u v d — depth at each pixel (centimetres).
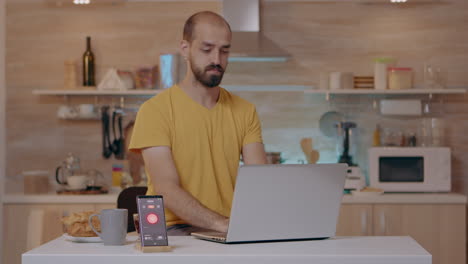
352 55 457
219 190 231
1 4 450
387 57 457
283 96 458
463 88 454
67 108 449
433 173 416
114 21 461
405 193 417
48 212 399
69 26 461
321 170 176
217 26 221
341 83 434
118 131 458
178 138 226
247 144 239
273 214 172
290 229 175
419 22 457
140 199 164
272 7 457
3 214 402
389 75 438
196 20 223
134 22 460
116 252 157
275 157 438
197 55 222
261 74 458
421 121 454
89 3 460
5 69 459
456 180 452
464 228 398
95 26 461
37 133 460
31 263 153
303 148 444
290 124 458
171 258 152
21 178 459
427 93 443
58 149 459
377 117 457
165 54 436
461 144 452
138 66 447
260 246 166
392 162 418
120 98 461
